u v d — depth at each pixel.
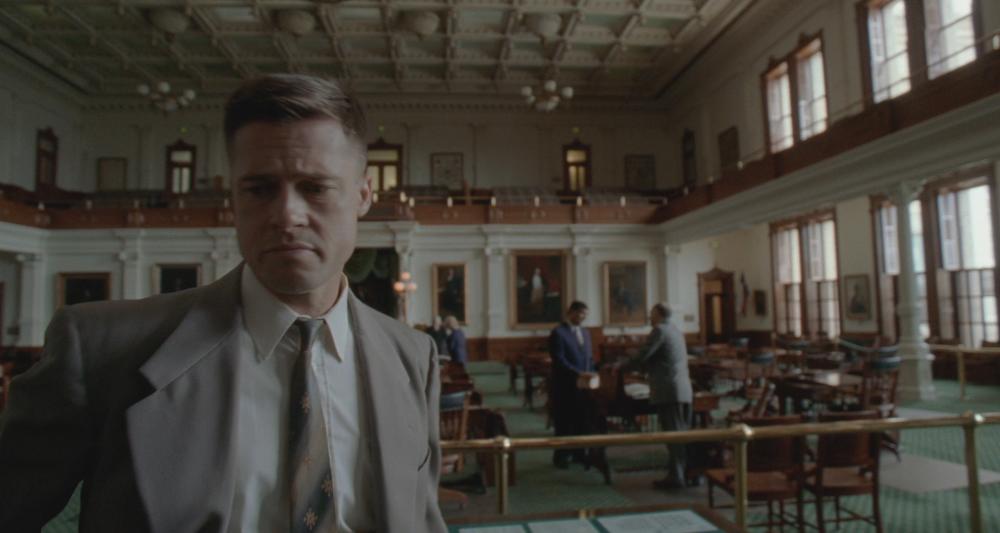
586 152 22.16
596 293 17.81
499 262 17.61
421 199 19.80
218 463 0.76
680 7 16.39
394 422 0.94
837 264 15.44
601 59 19.72
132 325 0.85
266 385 0.86
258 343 0.87
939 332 12.78
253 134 0.84
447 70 19.86
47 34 16.84
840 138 10.52
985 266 11.88
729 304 19.44
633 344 13.17
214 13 16.50
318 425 0.86
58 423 0.78
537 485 5.48
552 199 19.47
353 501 0.88
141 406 0.76
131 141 21.12
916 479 5.35
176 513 0.72
